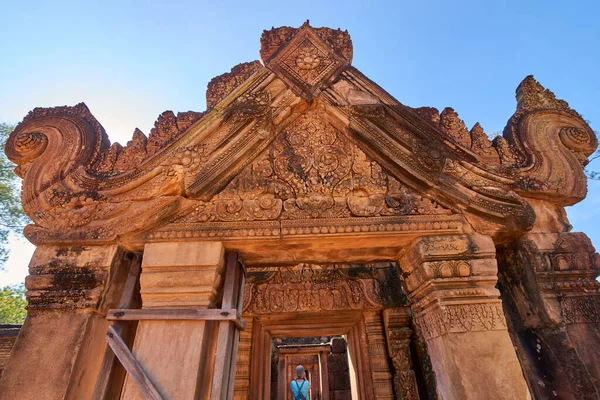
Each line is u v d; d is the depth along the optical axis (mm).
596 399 2982
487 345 3115
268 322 6977
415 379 5828
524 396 2898
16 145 3791
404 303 6414
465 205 3631
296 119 4238
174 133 3955
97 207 3537
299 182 3811
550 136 4004
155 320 3121
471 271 3395
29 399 2764
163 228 3504
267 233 3471
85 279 3236
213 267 3350
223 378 2934
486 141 4027
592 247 3576
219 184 3744
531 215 3572
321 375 10945
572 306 3363
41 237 3389
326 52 4438
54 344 2982
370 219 3572
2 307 10570
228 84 4223
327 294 6676
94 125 4074
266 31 4570
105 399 2854
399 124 4051
